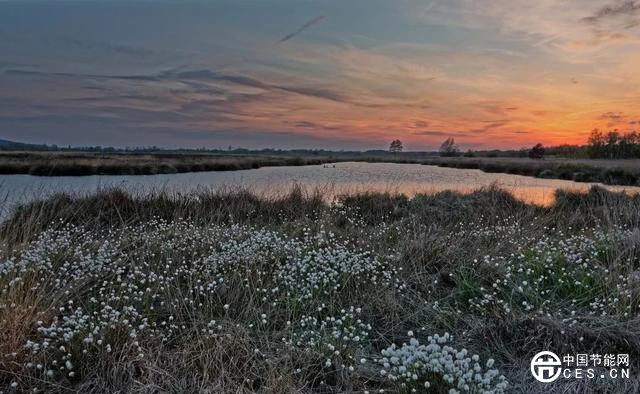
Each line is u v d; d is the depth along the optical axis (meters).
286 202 10.38
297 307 4.52
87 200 9.46
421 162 57.75
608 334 3.71
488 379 2.76
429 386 2.76
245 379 3.17
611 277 4.68
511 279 4.92
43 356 3.32
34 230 6.63
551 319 3.90
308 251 6.07
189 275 5.16
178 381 3.20
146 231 7.25
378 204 10.53
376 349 3.88
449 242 6.41
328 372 3.41
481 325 4.06
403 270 5.45
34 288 4.00
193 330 3.91
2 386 3.07
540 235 7.14
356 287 5.00
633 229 7.00
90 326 3.68
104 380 3.17
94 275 5.01
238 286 4.73
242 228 7.26
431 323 4.25
